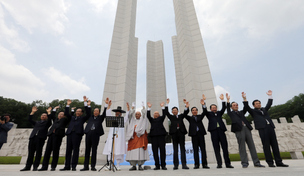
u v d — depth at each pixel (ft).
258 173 10.74
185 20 46.88
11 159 45.52
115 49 45.80
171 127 19.44
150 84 89.97
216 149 18.45
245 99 19.13
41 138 19.35
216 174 11.03
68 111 20.22
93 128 19.08
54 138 19.20
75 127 19.42
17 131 54.44
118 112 21.77
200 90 38.83
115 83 42.24
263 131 17.07
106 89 40.83
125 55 44.83
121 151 21.62
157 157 18.63
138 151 18.97
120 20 49.83
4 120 20.31
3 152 51.44
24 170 18.20
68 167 18.66
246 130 18.07
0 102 127.75
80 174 12.72
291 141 53.52
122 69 43.37
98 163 33.42
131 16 50.42
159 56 96.89
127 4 52.65
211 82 38.81
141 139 19.62
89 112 20.70
